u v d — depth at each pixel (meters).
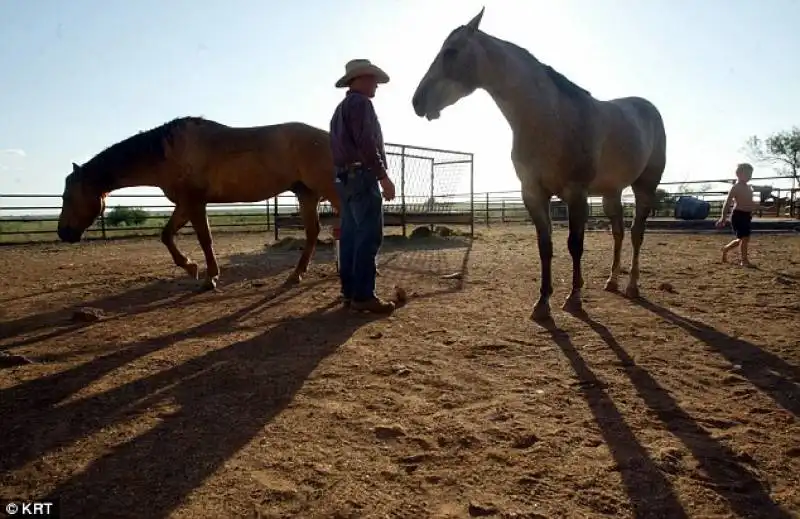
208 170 5.67
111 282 6.56
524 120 4.12
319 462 1.96
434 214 13.35
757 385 2.72
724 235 13.99
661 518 1.61
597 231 16.42
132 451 2.04
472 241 12.96
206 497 1.72
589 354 3.26
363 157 4.04
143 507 1.67
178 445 2.10
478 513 1.62
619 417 2.34
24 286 6.31
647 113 5.40
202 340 3.68
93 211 5.88
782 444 2.08
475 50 4.03
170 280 6.69
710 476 1.85
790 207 19.48
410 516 1.62
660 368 2.99
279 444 2.10
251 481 1.82
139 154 5.66
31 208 16.56
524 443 2.10
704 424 2.27
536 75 4.09
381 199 4.33
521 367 3.03
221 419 2.34
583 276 6.45
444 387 2.72
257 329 3.99
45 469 1.91
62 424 2.29
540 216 4.32
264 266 8.14
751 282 5.89
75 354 3.35
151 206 17.08
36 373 2.97
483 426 2.25
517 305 4.74
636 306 4.65
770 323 3.98
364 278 4.38
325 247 11.52
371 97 4.28
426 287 5.83
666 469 1.89
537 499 1.70
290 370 3.01
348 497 1.72
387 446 2.08
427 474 1.87
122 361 3.19
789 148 36.75
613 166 4.74
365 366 3.07
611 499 1.70
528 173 4.27
